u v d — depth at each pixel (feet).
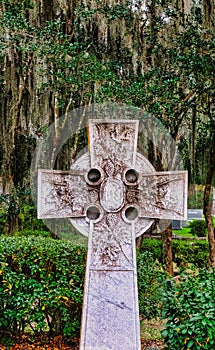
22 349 14.25
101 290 12.07
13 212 31.19
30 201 31.60
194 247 31.50
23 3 26.02
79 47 24.82
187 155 29.25
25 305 13.84
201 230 45.21
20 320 14.79
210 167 27.53
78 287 14.43
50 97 29.60
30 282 14.06
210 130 28.48
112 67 25.64
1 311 14.07
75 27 26.81
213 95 25.96
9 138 31.14
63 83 26.35
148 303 14.67
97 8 25.79
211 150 27.55
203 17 25.52
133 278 12.19
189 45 25.32
